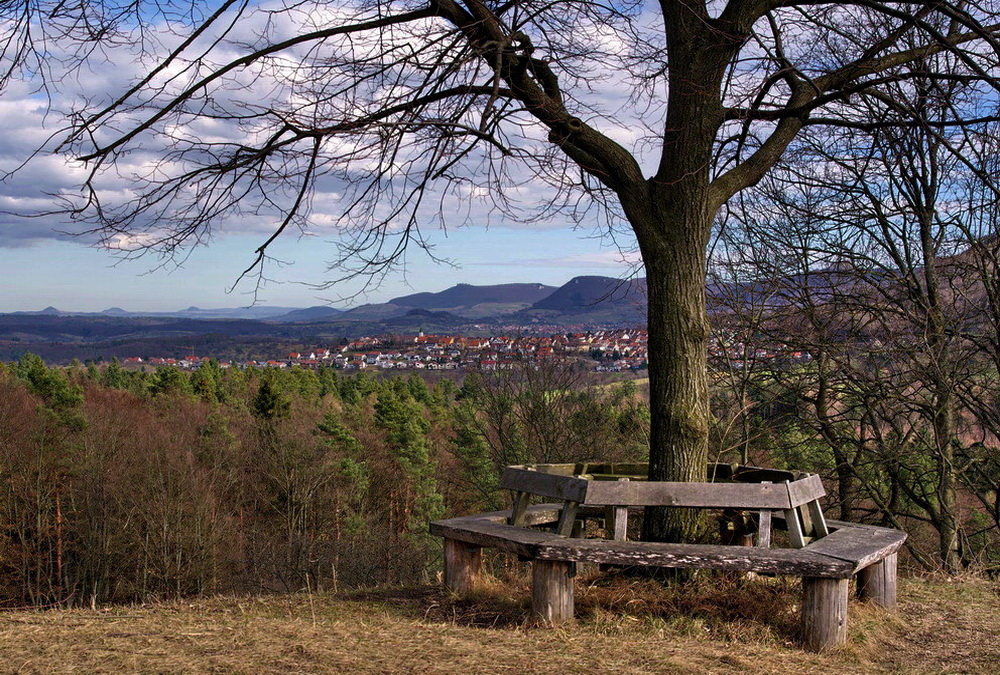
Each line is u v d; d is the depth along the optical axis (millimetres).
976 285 9719
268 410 51250
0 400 34875
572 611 4988
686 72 5703
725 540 5973
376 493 41719
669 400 5645
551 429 18266
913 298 10039
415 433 40375
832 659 4375
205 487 32906
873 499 10680
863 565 4637
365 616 5172
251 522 37406
